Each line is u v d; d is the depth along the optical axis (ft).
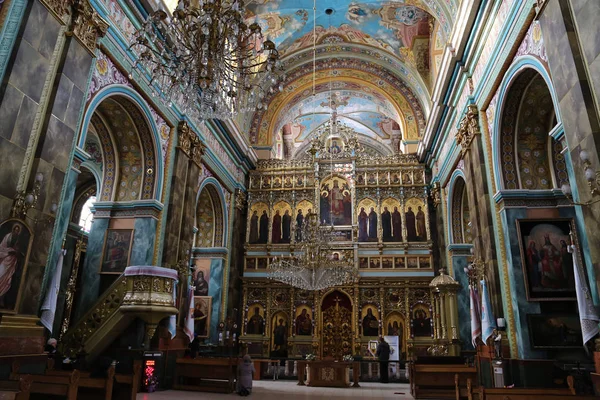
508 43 32.71
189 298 42.63
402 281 61.98
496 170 36.19
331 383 43.21
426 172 67.21
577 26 22.15
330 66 72.69
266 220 68.13
